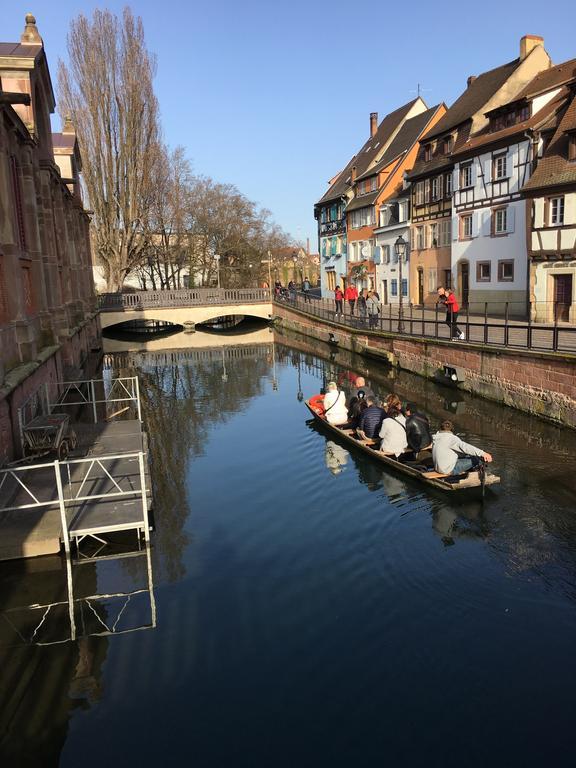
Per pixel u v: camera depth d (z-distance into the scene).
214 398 19.84
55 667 5.86
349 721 5.05
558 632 6.13
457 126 31.27
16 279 12.33
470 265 29.42
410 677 5.54
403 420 11.33
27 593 7.21
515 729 4.92
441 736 4.86
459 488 9.55
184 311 42.69
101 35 37.94
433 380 19.73
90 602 6.98
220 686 5.51
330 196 51.91
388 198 41.00
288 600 6.93
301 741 4.86
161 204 45.47
